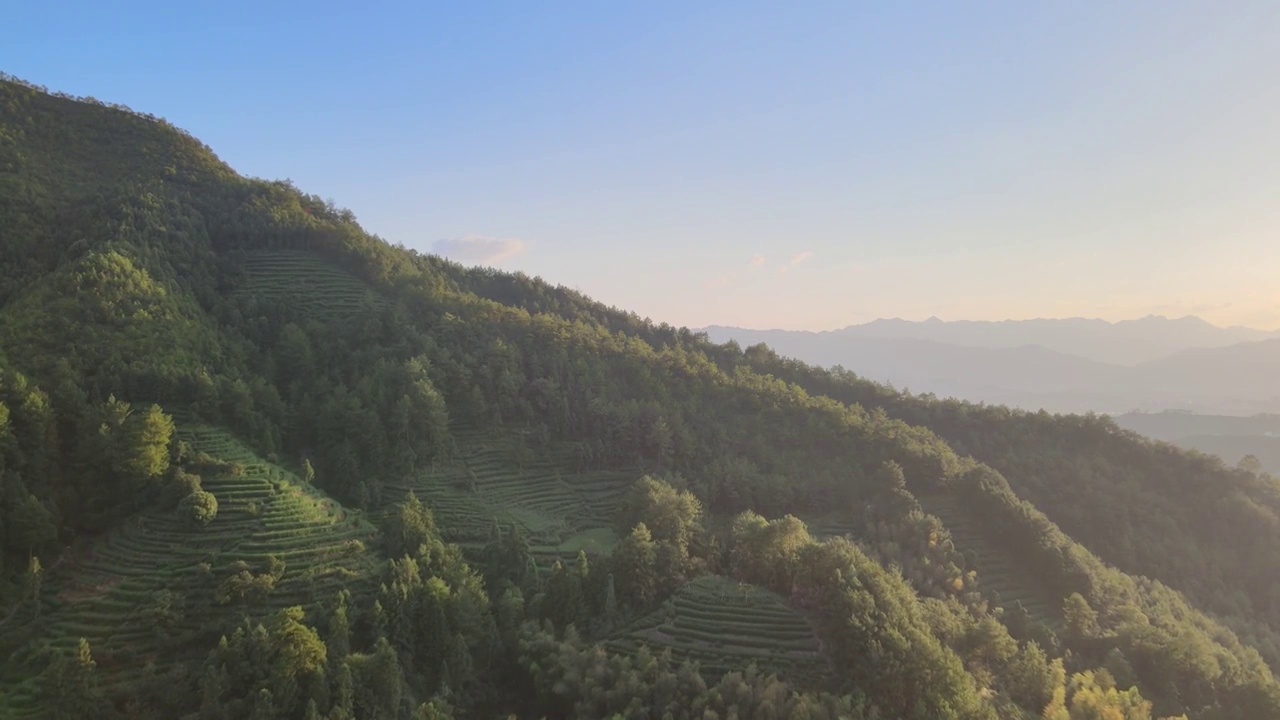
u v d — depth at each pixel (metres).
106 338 112.88
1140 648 110.81
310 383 141.12
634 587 97.25
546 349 187.00
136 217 157.00
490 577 103.94
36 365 103.44
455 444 143.75
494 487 138.25
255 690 68.12
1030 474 187.62
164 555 87.94
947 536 144.00
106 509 93.31
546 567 112.88
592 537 128.50
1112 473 190.00
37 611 78.75
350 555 93.62
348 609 83.12
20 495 84.88
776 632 91.00
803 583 96.62
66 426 98.81
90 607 80.69
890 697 79.19
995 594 133.75
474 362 161.00
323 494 110.00
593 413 162.38
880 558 133.75
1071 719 91.00
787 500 152.62
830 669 84.88
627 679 78.94
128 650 75.94
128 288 123.44
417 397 137.25
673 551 102.94
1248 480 192.62
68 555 87.88
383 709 72.56
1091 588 132.00
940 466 165.62
